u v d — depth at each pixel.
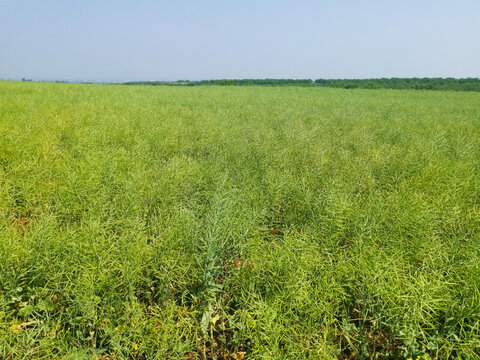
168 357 2.11
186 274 2.81
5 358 1.93
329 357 1.90
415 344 2.21
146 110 11.16
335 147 7.01
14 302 2.48
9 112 9.23
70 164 4.96
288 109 12.92
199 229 3.24
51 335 2.23
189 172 4.68
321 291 2.34
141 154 5.58
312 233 3.30
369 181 4.87
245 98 19.59
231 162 5.62
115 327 2.28
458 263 2.98
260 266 2.60
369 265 2.53
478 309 2.13
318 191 4.35
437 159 5.56
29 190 4.03
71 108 11.16
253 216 3.50
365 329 2.52
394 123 10.53
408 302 2.19
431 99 25.59
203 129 7.61
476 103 22.28
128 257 2.54
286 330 2.04
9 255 2.50
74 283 2.36
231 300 2.70
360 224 3.23
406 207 3.59
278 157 5.56
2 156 5.00
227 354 2.40
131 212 3.50
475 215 3.71
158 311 2.46
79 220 3.77
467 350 2.02
